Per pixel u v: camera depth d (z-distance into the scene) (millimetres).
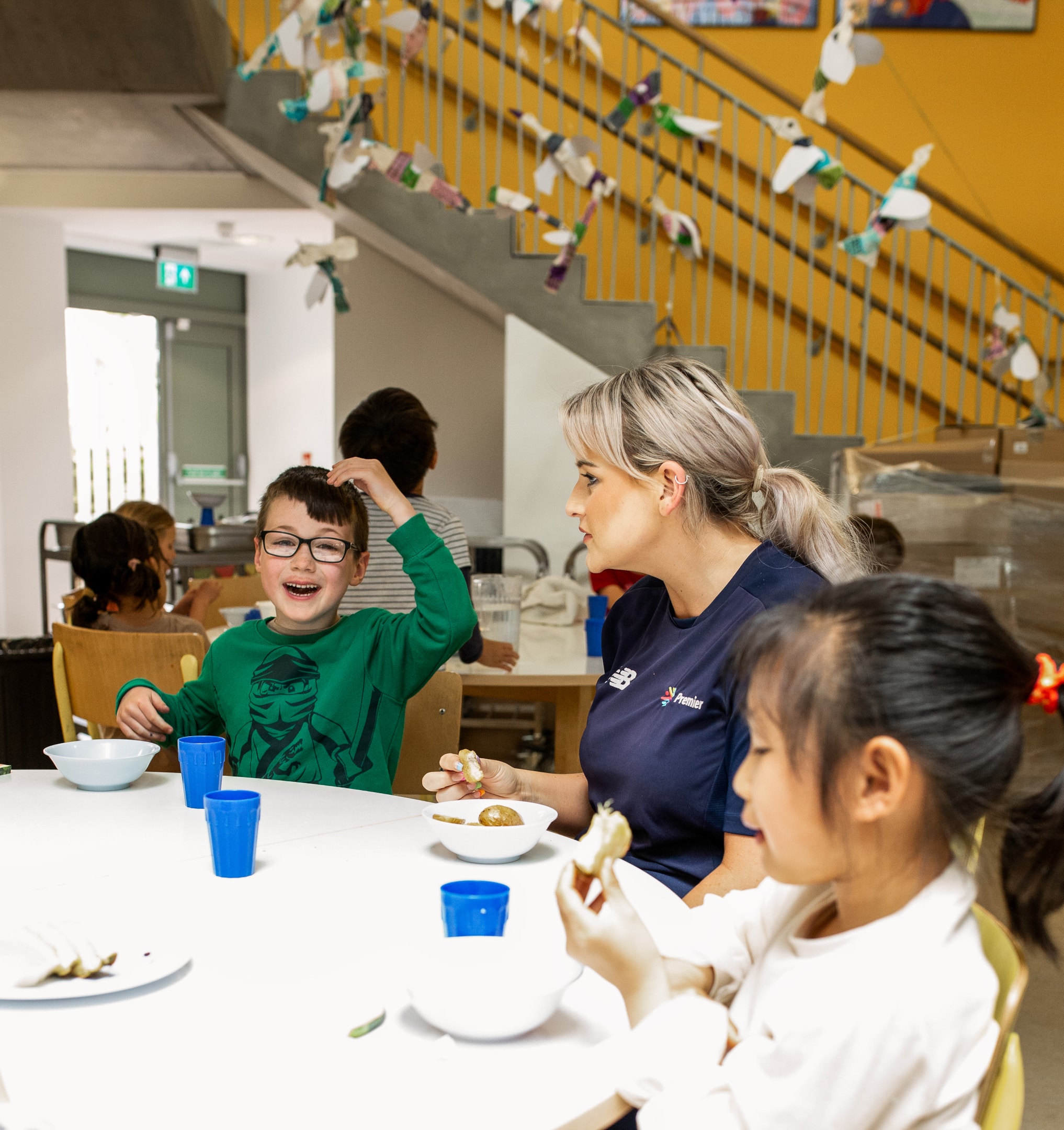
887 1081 633
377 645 1734
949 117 5832
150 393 8352
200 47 4152
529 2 4180
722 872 1170
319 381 7980
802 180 3646
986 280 5805
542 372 4648
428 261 4641
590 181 3998
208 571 5637
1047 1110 1901
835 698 657
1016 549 3066
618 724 1321
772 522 1348
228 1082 692
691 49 5703
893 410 5766
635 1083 696
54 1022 771
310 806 1382
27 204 6031
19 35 4094
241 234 6945
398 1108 667
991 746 655
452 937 868
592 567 1373
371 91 5277
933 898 683
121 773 1438
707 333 4824
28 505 6473
